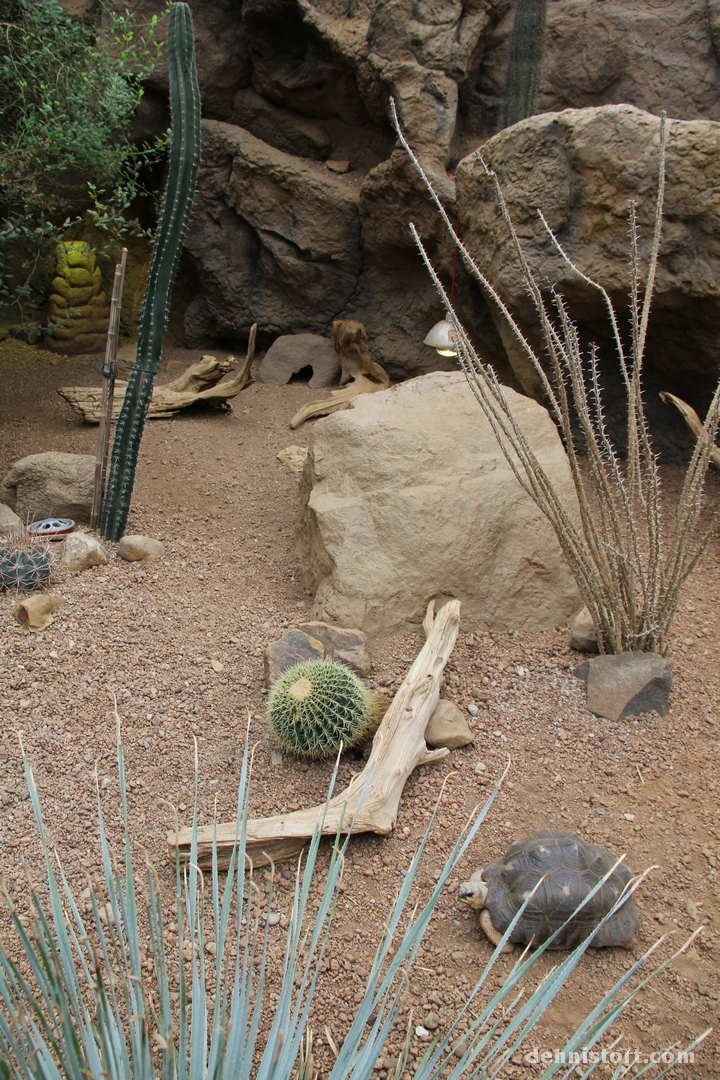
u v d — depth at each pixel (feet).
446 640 12.74
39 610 13.74
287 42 27.50
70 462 18.07
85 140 22.13
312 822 9.68
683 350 19.17
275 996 7.95
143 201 31.42
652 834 10.02
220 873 9.52
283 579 15.99
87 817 10.14
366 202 26.68
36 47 22.26
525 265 11.19
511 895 8.61
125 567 16.12
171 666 12.96
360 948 8.61
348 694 10.92
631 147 17.46
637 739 11.59
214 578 15.90
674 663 13.17
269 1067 5.55
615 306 18.78
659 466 20.79
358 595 13.43
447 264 24.49
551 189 18.62
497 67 25.61
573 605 14.28
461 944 8.70
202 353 31.76
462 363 11.63
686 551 11.86
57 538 17.01
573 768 11.10
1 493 18.37
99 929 6.02
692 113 23.86
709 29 23.31
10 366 29.25
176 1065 5.44
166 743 11.37
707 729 11.74
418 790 10.78
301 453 21.72
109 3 26.96
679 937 8.70
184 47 15.61
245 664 13.05
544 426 15.53
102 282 31.60
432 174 24.31
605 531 12.01
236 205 29.25
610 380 20.62
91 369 29.27
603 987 8.19
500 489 14.29
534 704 12.26
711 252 17.42
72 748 11.20
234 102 29.37
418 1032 7.68
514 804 10.50
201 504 19.47
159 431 23.84
